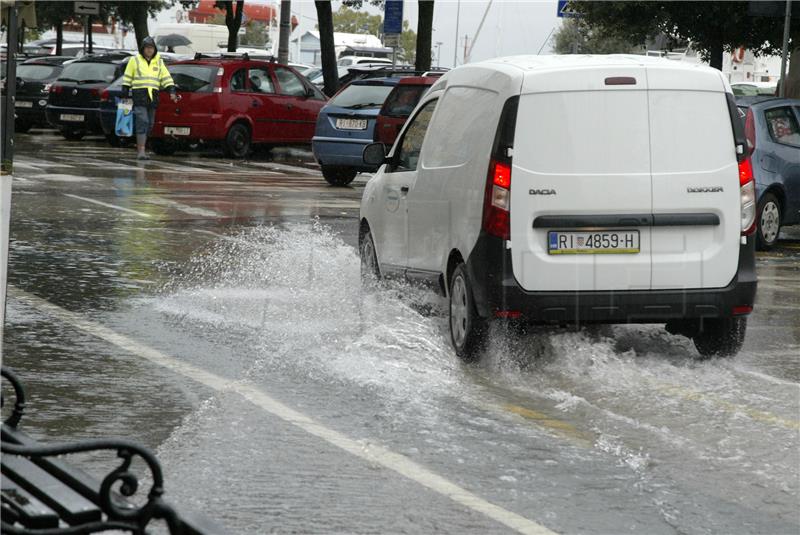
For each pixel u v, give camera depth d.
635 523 9.97
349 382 14.53
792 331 18.98
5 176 8.10
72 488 7.93
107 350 15.92
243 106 54.16
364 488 10.66
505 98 15.25
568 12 51.81
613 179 15.21
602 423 13.03
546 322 15.22
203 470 11.02
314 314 18.69
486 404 13.72
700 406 13.84
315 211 34.06
